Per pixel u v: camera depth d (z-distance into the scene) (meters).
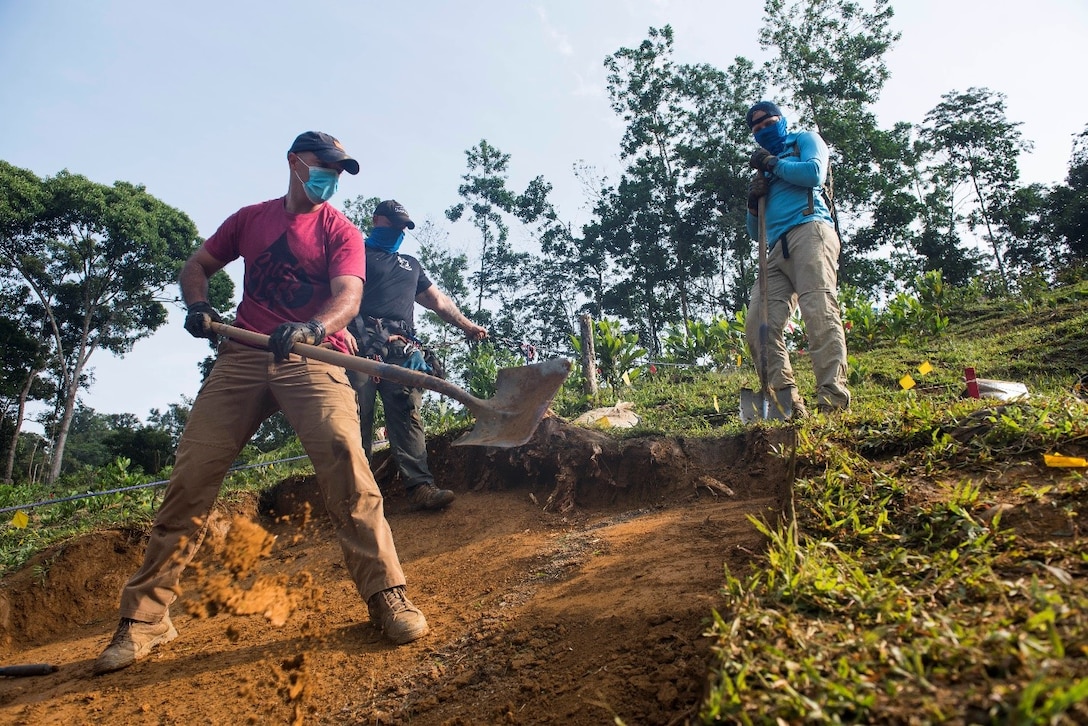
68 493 11.12
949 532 2.49
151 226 31.11
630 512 4.55
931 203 34.81
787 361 5.04
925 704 1.53
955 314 11.88
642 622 2.74
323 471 3.43
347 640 3.40
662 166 35.19
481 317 37.28
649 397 7.68
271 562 5.01
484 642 3.07
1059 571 2.02
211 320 3.64
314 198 3.69
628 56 34.75
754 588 2.29
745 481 4.38
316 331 3.40
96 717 3.00
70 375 30.33
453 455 5.76
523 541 4.38
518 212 38.16
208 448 3.49
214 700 3.01
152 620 3.51
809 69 31.58
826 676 1.75
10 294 29.94
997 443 3.03
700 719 1.74
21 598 4.66
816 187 4.93
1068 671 1.51
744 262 35.88
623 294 35.06
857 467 3.15
